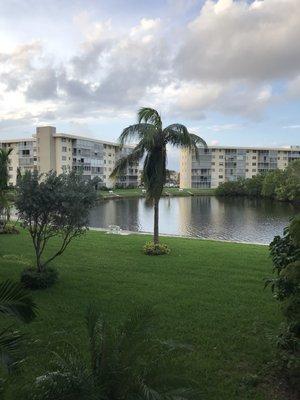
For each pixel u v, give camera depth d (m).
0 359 3.68
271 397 4.79
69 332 6.73
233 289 9.77
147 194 15.40
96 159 95.31
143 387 3.65
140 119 14.87
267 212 51.66
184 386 3.98
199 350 6.11
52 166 84.25
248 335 6.73
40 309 7.98
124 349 4.11
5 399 4.20
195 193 94.94
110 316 7.64
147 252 14.71
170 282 10.42
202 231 33.09
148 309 4.77
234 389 4.97
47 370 4.57
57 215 9.57
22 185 9.31
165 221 40.88
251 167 119.50
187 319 7.50
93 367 4.11
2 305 4.01
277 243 5.97
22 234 19.66
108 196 74.81
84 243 17.12
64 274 11.11
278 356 5.43
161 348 4.56
